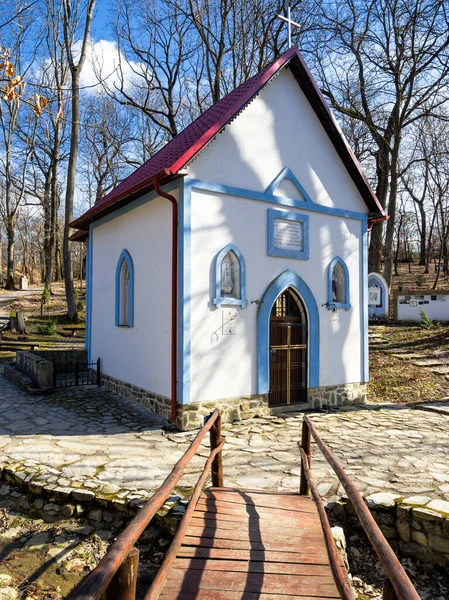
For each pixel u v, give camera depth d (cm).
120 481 571
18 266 6053
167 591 340
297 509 483
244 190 909
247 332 912
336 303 1066
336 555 264
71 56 2011
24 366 1241
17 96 490
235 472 609
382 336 1802
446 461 662
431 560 465
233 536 418
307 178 1029
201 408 838
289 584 350
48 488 543
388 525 493
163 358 889
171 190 865
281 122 987
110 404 998
